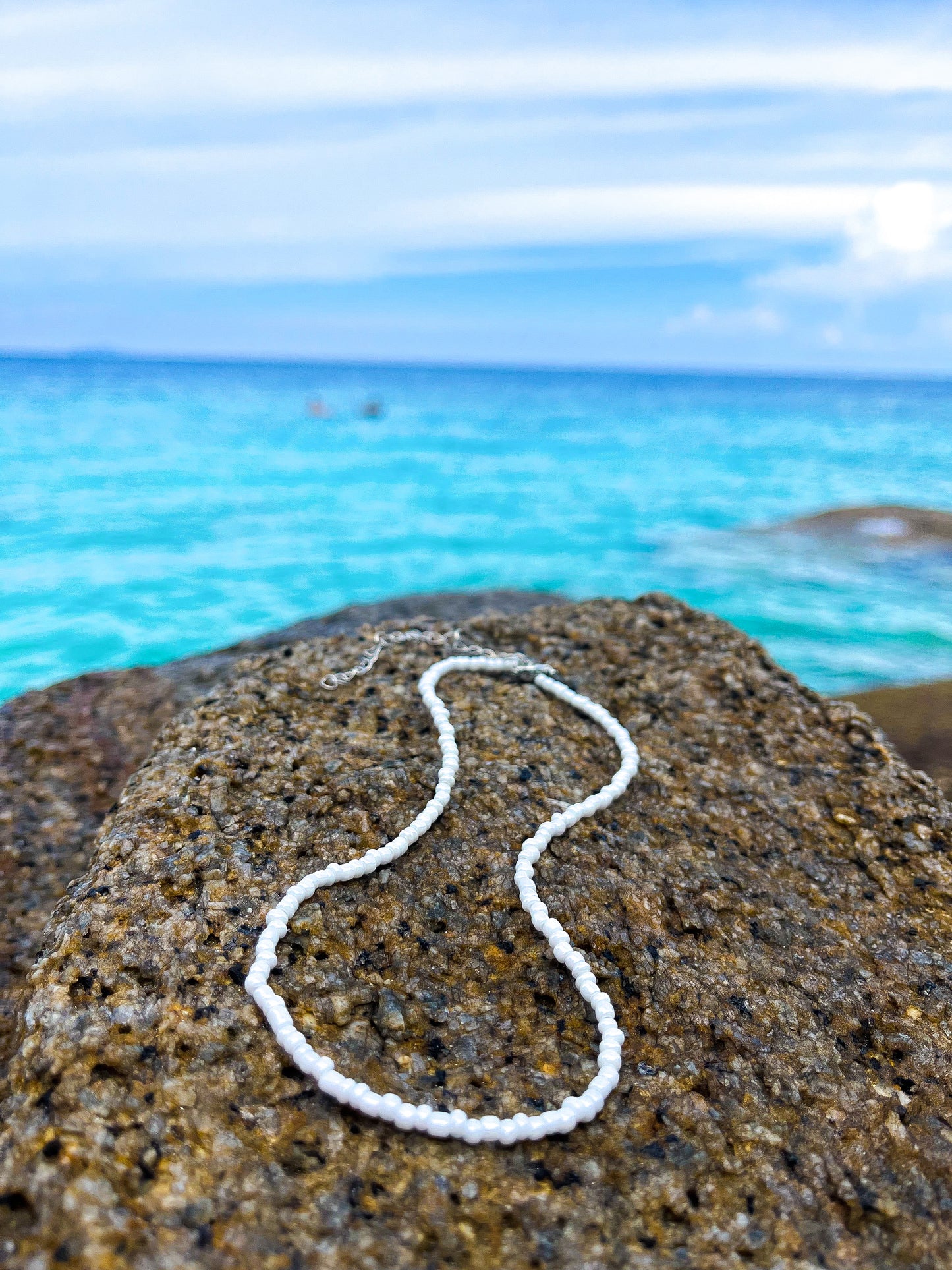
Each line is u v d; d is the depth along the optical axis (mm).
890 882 217
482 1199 145
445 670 280
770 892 212
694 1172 152
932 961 197
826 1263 140
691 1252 140
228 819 211
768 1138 160
